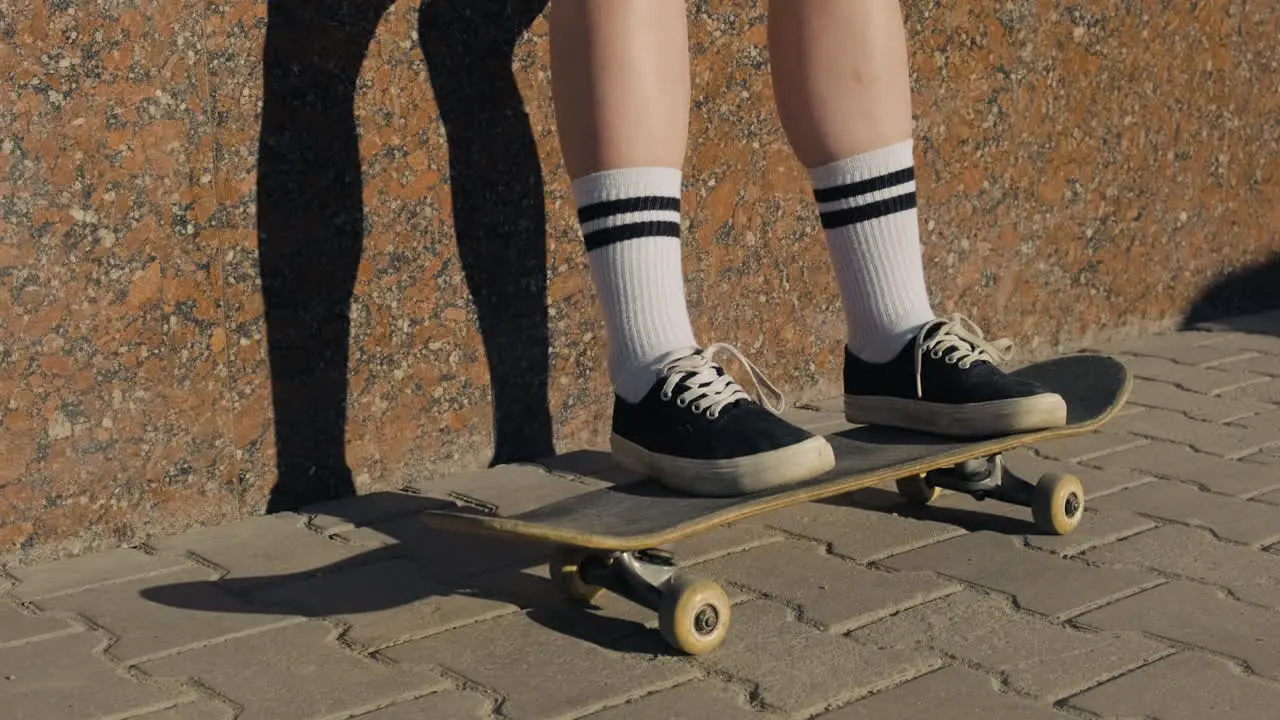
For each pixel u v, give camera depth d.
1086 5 3.49
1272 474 2.62
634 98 2.02
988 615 1.99
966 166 3.33
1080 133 3.54
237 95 2.37
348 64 2.47
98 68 2.24
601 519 1.90
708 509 1.91
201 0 2.32
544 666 1.85
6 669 1.87
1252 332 3.78
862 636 1.92
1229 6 3.80
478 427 2.73
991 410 2.21
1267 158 3.99
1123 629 1.93
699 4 2.87
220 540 2.37
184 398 2.39
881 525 2.37
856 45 2.24
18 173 2.19
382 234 2.56
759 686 1.77
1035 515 2.30
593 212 2.06
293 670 1.85
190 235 2.36
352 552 2.30
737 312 3.03
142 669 1.86
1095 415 2.29
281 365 2.48
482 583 2.16
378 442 2.61
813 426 2.97
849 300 2.36
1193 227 3.85
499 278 2.71
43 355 2.25
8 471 2.24
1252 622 1.95
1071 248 3.58
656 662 1.85
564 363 2.82
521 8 2.65
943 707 1.71
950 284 3.35
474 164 2.64
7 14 2.15
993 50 3.33
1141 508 2.44
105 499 2.33
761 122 3.00
